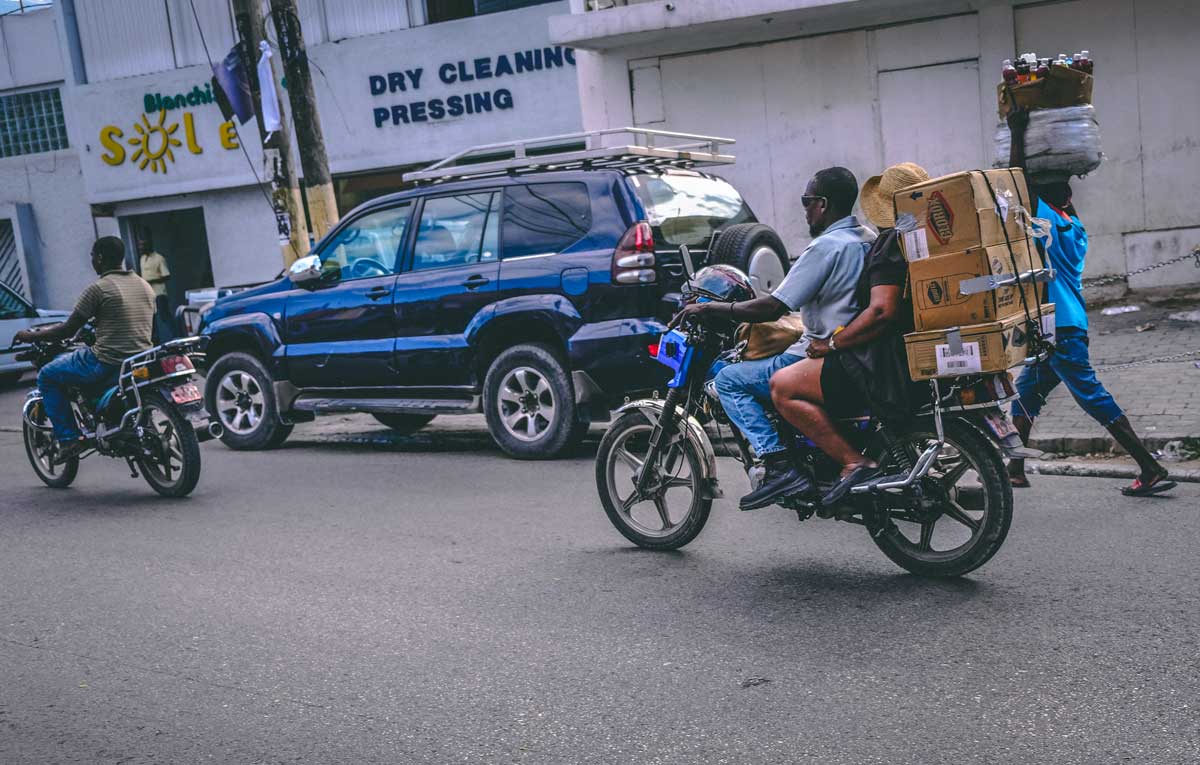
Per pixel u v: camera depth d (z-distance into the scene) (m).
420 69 16.84
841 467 5.04
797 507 5.11
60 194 21.02
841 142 13.16
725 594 4.93
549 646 4.45
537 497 7.01
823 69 13.05
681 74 13.70
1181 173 11.80
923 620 4.43
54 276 21.31
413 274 8.66
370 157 17.36
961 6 12.28
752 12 12.26
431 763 3.50
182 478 7.66
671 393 5.53
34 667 4.57
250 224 18.92
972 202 4.41
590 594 5.05
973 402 4.61
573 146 16.30
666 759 3.41
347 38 17.25
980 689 3.74
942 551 4.94
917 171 4.86
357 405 8.91
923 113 12.75
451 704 3.94
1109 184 12.05
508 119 16.50
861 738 3.46
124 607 5.29
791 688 3.88
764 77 13.34
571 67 16.06
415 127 17.05
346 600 5.19
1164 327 10.45
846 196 4.97
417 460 8.55
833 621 4.50
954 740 3.39
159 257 18.31
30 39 20.70
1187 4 11.52
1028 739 3.36
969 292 4.45
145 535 6.69
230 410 9.66
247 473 8.48
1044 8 12.06
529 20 16.14
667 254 7.76
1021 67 6.10
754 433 5.11
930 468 4.93
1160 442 6.77
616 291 7.68
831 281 4.87
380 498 7.28
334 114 17.44
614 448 5.74
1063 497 6.07
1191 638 4.02
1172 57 11.66
